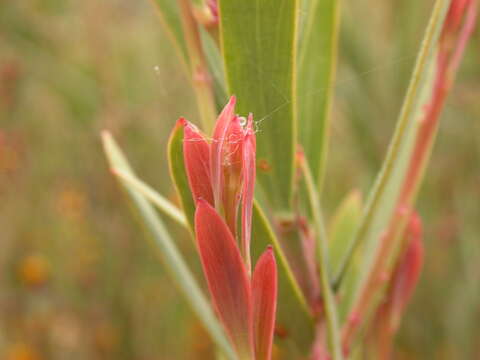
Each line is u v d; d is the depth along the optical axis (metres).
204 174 0.06
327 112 0.11
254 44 0.08
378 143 0.27
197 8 0.09
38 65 0.39
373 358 0.12
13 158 0.43
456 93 0.29
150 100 0.38
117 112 0.38
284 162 0.09
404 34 0.26
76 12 0.38
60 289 0.43
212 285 0.06
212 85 0.10
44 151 0.45
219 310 0.07
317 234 0.10
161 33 0.38
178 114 0.38
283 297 0.10
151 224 0.12
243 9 0.08
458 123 0.31
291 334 0.10
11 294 0.43
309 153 0.11
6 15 0.37
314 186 0.11
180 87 0.38
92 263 0.43
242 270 0.06
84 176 0.44
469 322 0.31
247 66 0.08
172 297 0.39
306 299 0.10
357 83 0.26
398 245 0.11
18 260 0.43
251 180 0.06
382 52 0.28
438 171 0.33
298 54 0.10
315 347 0.10
